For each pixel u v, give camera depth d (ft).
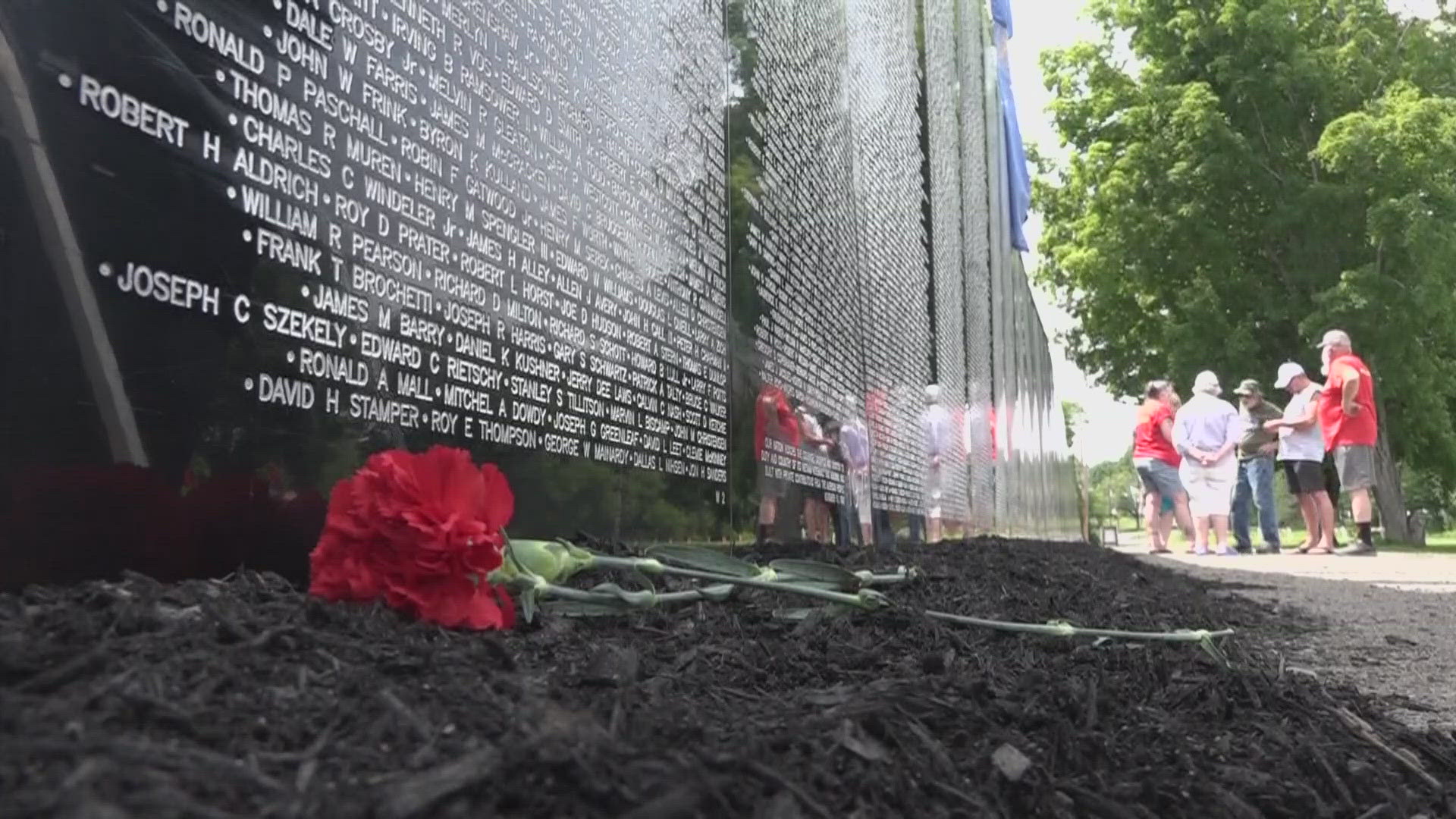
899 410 29.58
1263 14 90.68
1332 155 86.84
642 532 14.15
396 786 3.67
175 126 7.32
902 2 33.19
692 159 16.65
